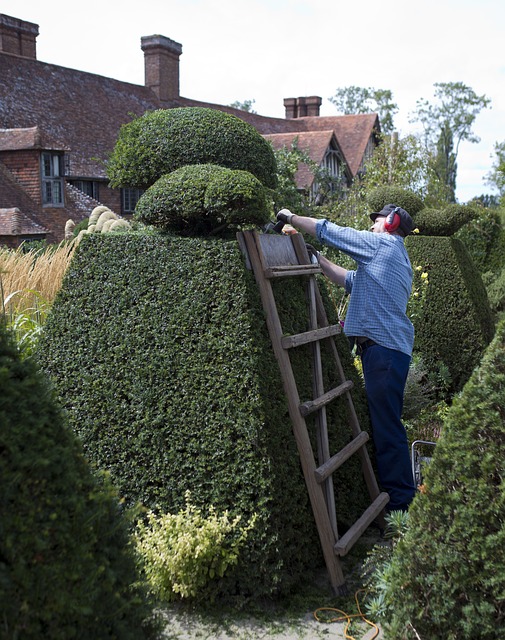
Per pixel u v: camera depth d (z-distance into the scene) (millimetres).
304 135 26234
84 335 3850
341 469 4125
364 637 3105
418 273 7512
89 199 22797
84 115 24922
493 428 2398
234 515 3455
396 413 4273
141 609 2098
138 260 3742
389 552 3379
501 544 2328
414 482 4438
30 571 1738
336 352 4285
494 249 12711
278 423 3512
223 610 3391
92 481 2068
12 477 1754
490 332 7863
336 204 12375
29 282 6316
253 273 3590
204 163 3951
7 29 27516
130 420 3703
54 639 1762
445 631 2459
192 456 3559
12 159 20984
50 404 1988
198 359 3533
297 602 3477
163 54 29438
